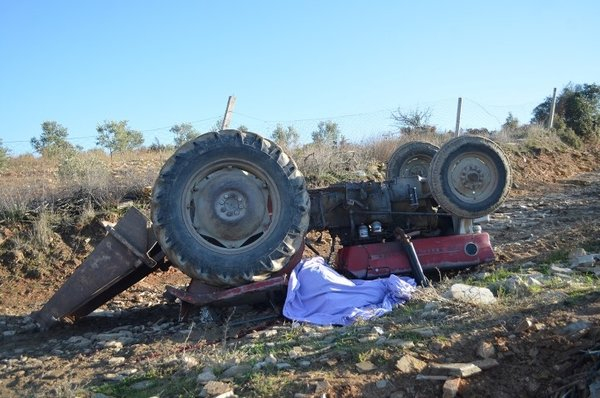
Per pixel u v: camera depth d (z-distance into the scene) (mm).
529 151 18281
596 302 4957
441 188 6738
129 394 4449
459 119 17766
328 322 5777
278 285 6125
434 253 6848
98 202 10312
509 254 7605
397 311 5672
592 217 10359
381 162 14320
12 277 8883
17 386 4965
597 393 3875
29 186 10773
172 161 6203
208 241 6270
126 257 6453
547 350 4359
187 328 6242
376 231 6875
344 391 4031
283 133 14766
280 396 4062
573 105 24219
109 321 7129
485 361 4270
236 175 6320
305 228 6301
